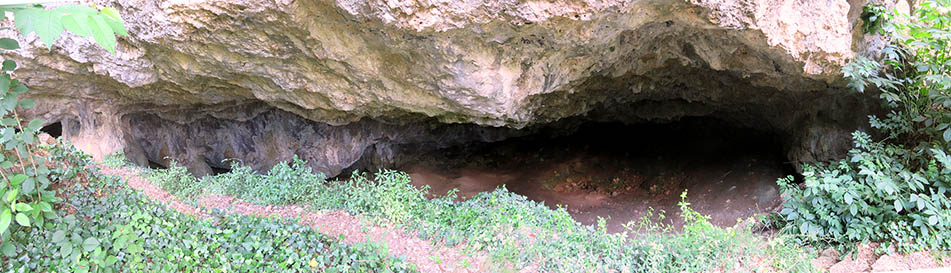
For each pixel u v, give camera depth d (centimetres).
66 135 685
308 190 700
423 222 620
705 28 457
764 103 782
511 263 541
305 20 421
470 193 1070
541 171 1191
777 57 510
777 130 838
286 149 980
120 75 521
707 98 806
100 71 524
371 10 379
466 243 580
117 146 734
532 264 541
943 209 530
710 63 564
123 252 452
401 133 1102
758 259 545
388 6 367
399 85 550
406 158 1214
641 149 1204
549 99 747
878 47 553
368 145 1073
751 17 431
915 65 539
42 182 403
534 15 383
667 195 968
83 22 187
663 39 560
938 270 470
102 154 707
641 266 533
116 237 462
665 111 958
